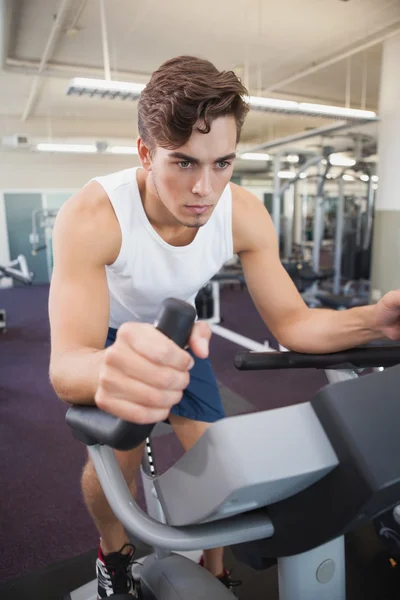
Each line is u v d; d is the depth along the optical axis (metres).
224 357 3.80
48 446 2.32
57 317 0.63
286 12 3.90
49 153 8.27
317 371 3.39
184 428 0.99
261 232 0.85
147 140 0.55
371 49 4.82
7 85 5.89
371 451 0.36
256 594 1.30
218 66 5.32
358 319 0.73
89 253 0.68
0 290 7.79
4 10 3.13
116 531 1.00
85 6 3.70
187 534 0.50
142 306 0.87
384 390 0.39
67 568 1.45
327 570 0.57
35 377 3.44
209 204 0.55
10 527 1.67
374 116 4.45
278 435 0.39
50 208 8.40
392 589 1.33
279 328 0.85
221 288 7.64
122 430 0.39
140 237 0.74
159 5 3.73
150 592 0.86
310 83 6.11
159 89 0.50
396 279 4.48
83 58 4.92
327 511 0.41
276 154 5.64
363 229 7.54
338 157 6.83
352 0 3.68
